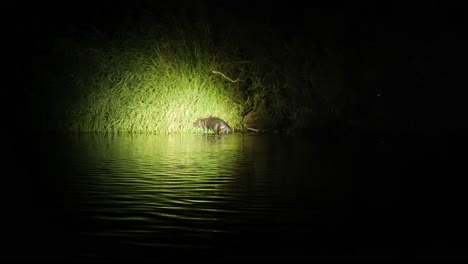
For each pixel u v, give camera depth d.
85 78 19.44
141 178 9.45
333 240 6.07
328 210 7.25
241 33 21.23
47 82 20.28
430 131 18.89
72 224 6.60
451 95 20.59
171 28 19.56
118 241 6.02
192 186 8.75
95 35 19.53
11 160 11.68
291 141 16.19
